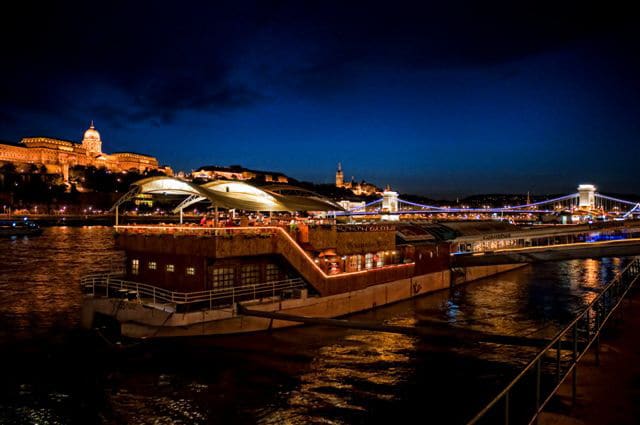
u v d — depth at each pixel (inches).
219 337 1344.7
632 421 483.8
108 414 927.0
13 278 2647.6
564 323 1664.6
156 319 1299.2
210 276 1379.2
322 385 1064.2
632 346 727.7
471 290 2375.7
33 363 1190.3
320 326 1537.9
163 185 1643.7
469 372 1149.1
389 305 1953.7
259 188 1893.5
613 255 2432.3
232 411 939.3
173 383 1064.2
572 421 483.8
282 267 1577.3
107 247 4694.9
